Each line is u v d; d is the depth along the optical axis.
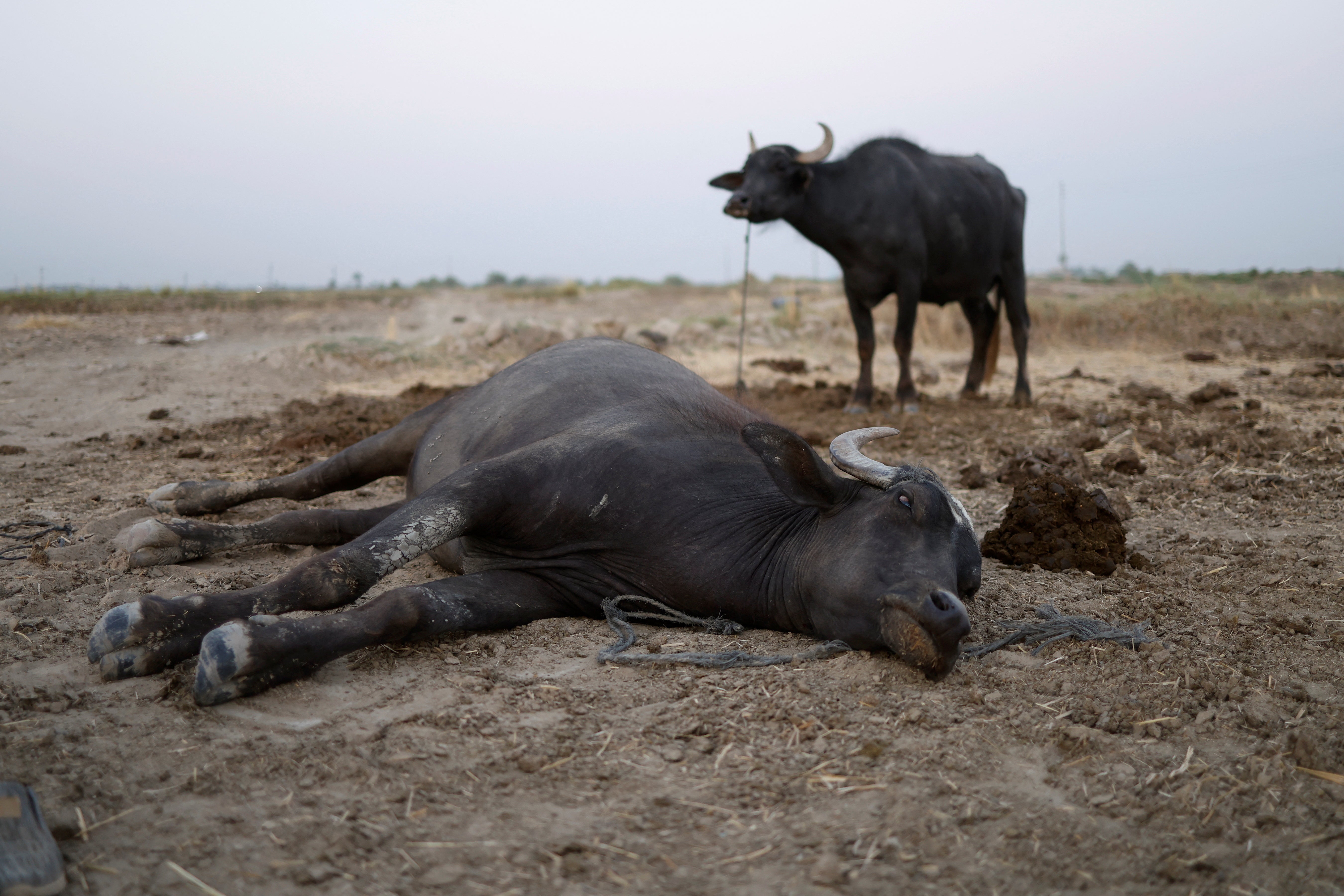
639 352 5.73
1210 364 17.55
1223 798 3.00
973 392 13.16
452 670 3.81
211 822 2.67
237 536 5.24
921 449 9.32
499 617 4.23
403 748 3.12
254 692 3.42
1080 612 4.62
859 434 4.43
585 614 4.57
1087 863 2.65
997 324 13.22
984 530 6.30
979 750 3.23
